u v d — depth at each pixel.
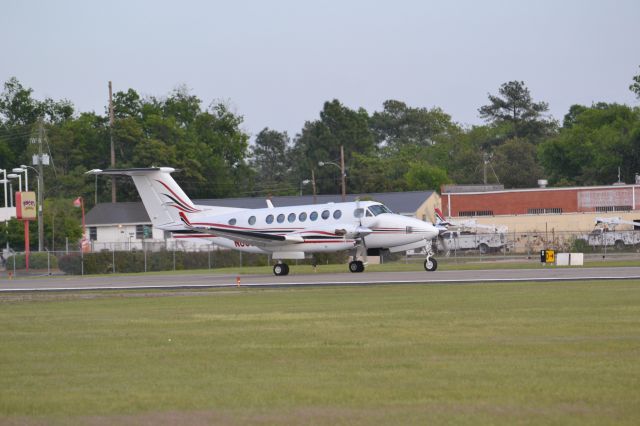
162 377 47.56
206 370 49.44
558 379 44.00
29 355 56.50
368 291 103.00
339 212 147.12
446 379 44.84
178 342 61.00
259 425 36.59
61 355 56.25
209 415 38.44
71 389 44.62
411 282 114.88
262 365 50.59
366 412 38.28
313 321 71.62
